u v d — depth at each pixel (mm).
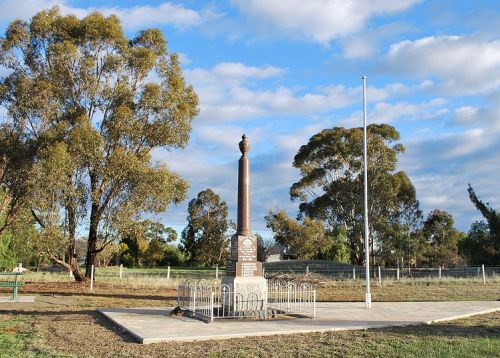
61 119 32844
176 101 34500
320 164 59875
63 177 29859
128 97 33688
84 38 33531
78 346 11641
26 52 33500
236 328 13820
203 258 78938
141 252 77438
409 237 61531
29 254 50781
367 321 15641
